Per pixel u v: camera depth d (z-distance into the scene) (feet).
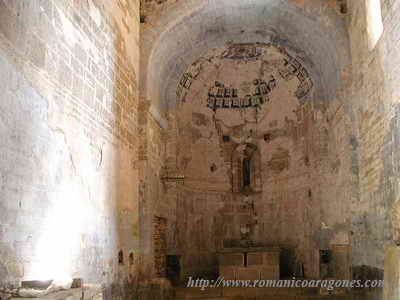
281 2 35.45
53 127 18.39
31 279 16.14
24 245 15.74
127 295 28.37
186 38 38.68
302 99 44.62
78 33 21.45
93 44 23.63
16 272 15.11
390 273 20.98
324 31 35.14
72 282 16.83
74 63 20.88
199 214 46.11
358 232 31.48
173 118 42.04
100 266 23.67
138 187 32.81
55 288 15.39
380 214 26.66
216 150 48.44
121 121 28.73
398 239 23.18
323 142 40.24
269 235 47.09
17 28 15.64
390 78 24.16
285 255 45.24
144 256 32.48
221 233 47.24
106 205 25.11
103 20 25.38
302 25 37.11
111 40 26.89
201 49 42.50
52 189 18.15
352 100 32.73
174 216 41.22
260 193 48.32
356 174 32.22
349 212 32.96
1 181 14.35
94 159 23.34
